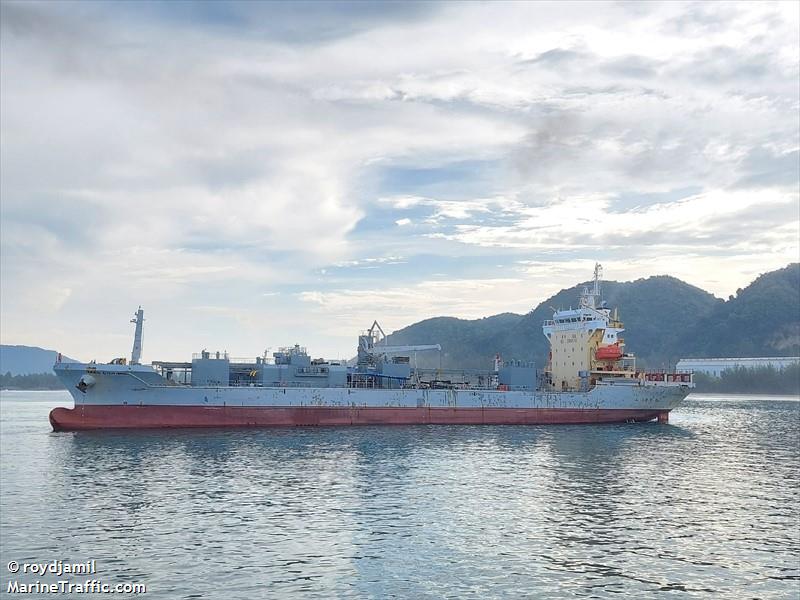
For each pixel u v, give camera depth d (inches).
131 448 2738.7
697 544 1392.7
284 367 3651.6
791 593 1127.0
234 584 1152.8
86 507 1696.6
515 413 3964.1
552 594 1114.1
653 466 2400.3
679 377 4286.4
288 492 1868.8
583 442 3090.6
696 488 1983.3
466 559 1285.7
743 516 1628.9
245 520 1562.5
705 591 1134.4
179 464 2340.1
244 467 2274.9
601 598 1099.3
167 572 1212.5
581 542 1400.1
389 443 2935.5
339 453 2608.3
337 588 1135.0
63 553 1321.4
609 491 1923.0
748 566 1257.4
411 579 1178.6
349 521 1555.1
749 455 2751.0
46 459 2474.2
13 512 1643.7
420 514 1624.0
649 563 1269.7
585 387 4224.9
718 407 6889.8
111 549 1344.7
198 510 1659.7
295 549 1342.3
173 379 3501.5
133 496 1820.9
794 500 1817.2
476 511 1658.5
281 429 3432.6
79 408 3326.8
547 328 4643.2
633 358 4409.5
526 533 1461.6
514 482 2041.1
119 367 3280.0
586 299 4480.8
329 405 3602.4
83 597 1099.9
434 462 2410.2
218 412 3422.7
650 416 4311.0
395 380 3964.1
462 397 3873.0
